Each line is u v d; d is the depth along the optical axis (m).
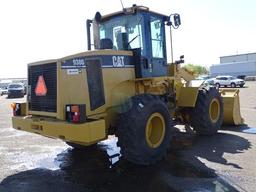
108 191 4.84
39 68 5.78
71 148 7.53
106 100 5.91
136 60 6.52
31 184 5.19
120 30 6.90
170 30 7.41
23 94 34.16
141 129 5.70
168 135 6.34
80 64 5.61
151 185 5.02
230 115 9.52
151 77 6.79
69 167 6.08
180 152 6.86
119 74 6.18
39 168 6.04
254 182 5.00
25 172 5.81
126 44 6.69
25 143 8.24
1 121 13.00
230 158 6.34
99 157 6.70
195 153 6.75
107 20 7.09
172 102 7.80
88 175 5.60
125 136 5.68
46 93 5.66
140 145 5.69
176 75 7.99
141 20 6.61
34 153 7.16
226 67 60.78
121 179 5.34
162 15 7.19
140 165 6.03
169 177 5.32
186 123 8.67
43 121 5.52
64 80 5.42
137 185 5.05
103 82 5.88
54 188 5.00
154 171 5.67
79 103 5.58
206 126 8.27
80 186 5.08
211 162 6.09
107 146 7.59
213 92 8.45
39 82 5.79
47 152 7.23
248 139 8.00
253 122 10.48
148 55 6.73
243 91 27.62
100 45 6.76
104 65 5.93
